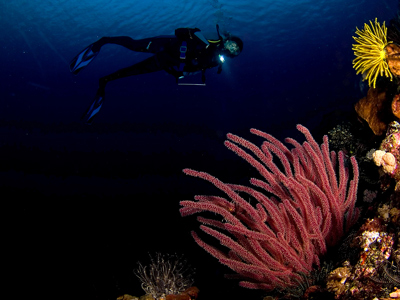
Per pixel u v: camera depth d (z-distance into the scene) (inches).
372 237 77.0
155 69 201.9
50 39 1187.9
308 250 89.5
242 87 1758.1
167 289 136.3
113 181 464.8
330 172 98.7
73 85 1813.5
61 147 798.5
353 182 96.8
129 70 210.4
